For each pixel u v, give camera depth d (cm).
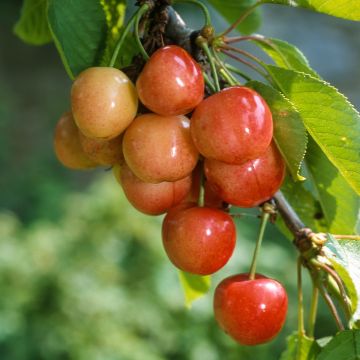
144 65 33
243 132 31
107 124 31
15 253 109
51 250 111
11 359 99
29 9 42
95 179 184
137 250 117
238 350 108
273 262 115
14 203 166
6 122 199
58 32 34
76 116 32
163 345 108
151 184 33
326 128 32
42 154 194
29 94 221
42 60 234
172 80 31
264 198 33
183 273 40
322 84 32
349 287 31
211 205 35
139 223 117
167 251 34
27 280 106
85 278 109
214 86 33
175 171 32
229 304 34
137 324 107
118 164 35
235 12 42
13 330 101
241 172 32
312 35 199
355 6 32
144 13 34
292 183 38
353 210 36
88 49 34
